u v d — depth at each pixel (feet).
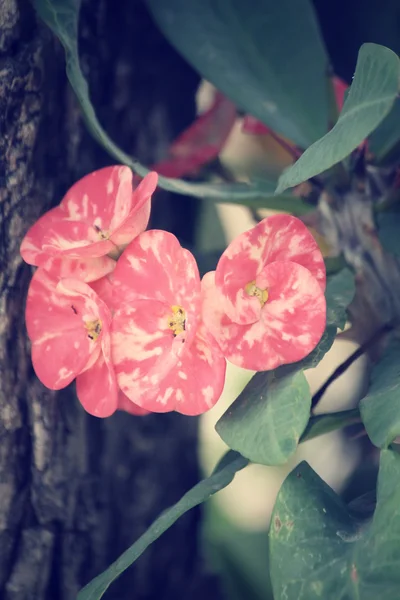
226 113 1.47
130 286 1.19
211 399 1.16
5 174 1.36
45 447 1.43
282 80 1.45
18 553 1.44
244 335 1.16
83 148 1.44
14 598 1.44
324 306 1.15
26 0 1.35
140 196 1.20
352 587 1.14
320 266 1.18
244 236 1.16
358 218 1.35
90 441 1.46
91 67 1.47
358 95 1.15
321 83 1.45
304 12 1.45
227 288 1.16
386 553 1.13
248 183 1.40
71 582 1.47
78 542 1.47
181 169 1.46
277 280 1.16
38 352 1.23
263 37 1.45
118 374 1.18
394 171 1.36
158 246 1.18
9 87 1.35
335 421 1.24
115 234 1.19
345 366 1.28
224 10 1.45
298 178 1.15
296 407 1.17
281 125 1.45
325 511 1.20
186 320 1.16
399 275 1.35
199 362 1.17
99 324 1.21
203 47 1.45
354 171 1.33
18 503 1.42
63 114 1.41
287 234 1.17
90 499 1.47
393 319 1.34
